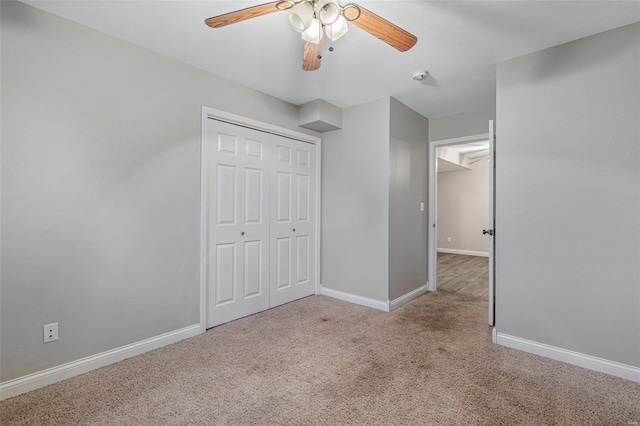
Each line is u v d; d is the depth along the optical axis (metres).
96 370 2.00
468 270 5.46
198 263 2.58
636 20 1.86
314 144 3.74
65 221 1.89
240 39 2.13
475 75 2.67
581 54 2.06
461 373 1.96
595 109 2.01
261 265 3.15
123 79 2.13
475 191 7.34
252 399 1.69
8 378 1.71
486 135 3.54
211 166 2.70
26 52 1.74
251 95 2.98
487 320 2.92
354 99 3.28
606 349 1.97
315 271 3.75
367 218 3.36
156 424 1.50
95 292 2.02
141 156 2.23
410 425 1.49
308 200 3.68
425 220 3.97
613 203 1.94
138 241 2.22
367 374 1.95
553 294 2.15
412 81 2.81
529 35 2.03
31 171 1.77
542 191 2.19
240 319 2.92
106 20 1.91
